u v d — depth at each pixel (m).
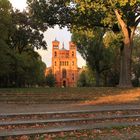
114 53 84.38
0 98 25.53
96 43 82.06
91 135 14.76
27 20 80.44
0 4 65.31
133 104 23.92
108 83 91.62
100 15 44.44
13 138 13.62
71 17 46.44
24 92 30.22
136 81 91.62
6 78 86.00
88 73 101.44
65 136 14.38
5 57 66.44
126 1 35.75
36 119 17.25
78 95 29.02
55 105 23.14
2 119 16.84
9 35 76.62
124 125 16.61
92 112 19.12
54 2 46.44
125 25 40.50
